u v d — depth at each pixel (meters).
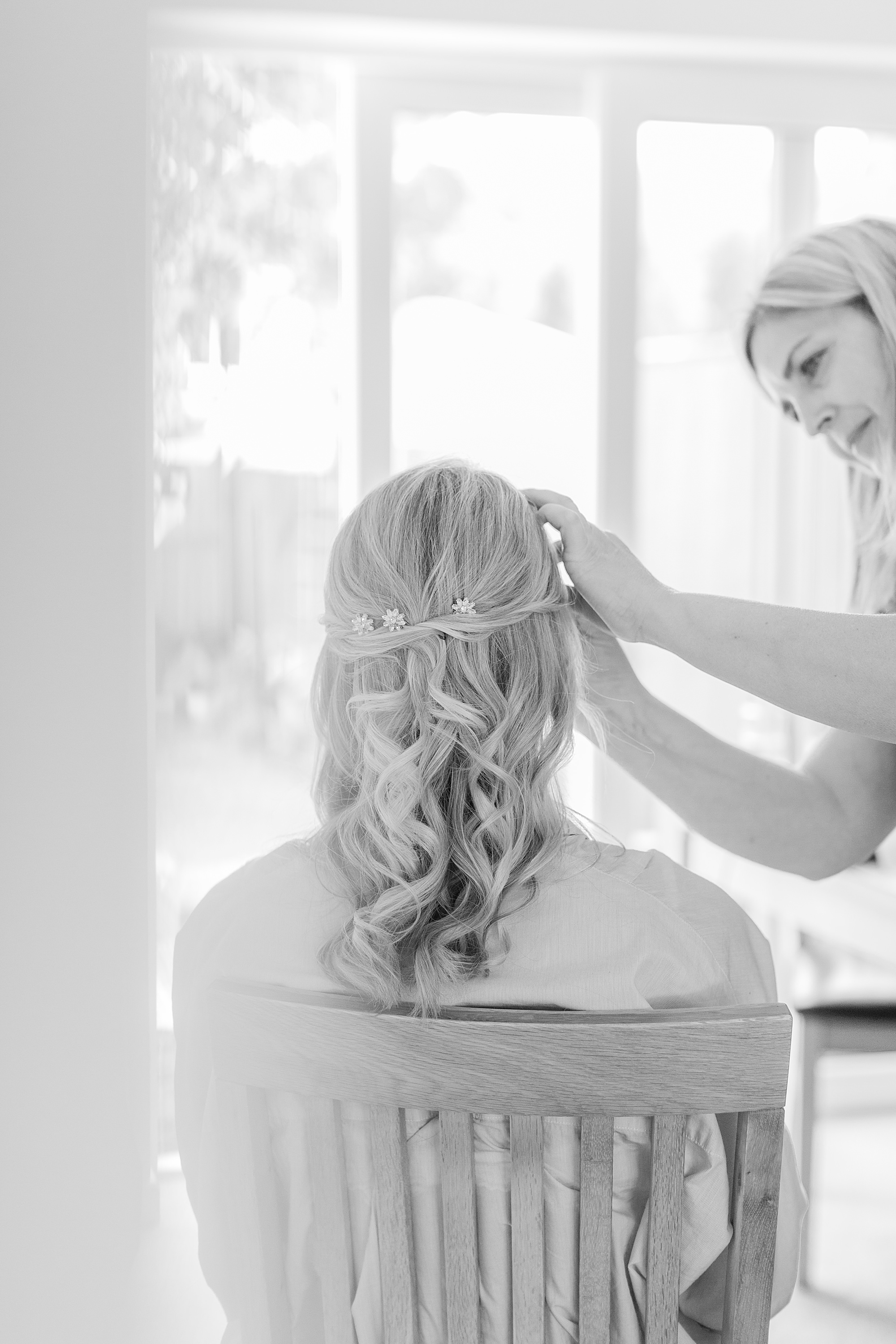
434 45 1.88
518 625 0.93
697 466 2.12
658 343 2.07
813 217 2.09
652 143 2.01
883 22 1.90
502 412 2.04
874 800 1.46
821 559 2.18
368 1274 0.88
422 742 0.90
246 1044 0.82
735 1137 0.86
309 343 2.04
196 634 2.06
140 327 1.72
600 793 2.10
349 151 1.96
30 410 1.69
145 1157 1.72
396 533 0.93
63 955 1.72
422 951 0.84
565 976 0.85
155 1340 1.58
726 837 1.44
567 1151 0.85
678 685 2.20
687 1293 0.93
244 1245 0.86
